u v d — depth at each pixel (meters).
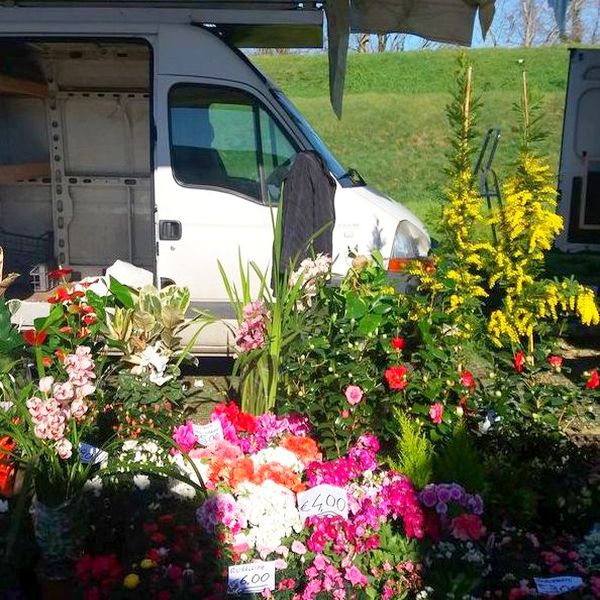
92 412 4.05
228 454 3.44
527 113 5.86
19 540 3.16
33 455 3.18
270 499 3.11
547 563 3.14
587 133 11.78
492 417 4.08
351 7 7.03
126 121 7.82
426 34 7.32
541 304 5.52
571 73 11.76
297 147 6.00
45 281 7.64
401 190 19.12
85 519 3.15
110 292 5.12
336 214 5.94
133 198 7.95
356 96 24.08
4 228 8.02
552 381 6.16
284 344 4.27
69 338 4.61
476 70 24.69
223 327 5.98
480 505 3.24
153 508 3.18
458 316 5.07
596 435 4.54
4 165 7.35
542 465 3.83
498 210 5.71
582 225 11.98
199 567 2.95
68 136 7.85
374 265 5.14
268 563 2.99
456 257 5.48
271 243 5.94
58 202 7.92
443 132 21.80
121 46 7.38
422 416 4.07
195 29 5.95
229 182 6.00
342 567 3.03
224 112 5.99
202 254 5.98
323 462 3.60
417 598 2.96
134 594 2.85
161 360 4.72
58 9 5.93
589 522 3.50
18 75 7.48
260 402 4.35
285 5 5.89
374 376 4.25
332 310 4.44
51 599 3.07
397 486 3.27
